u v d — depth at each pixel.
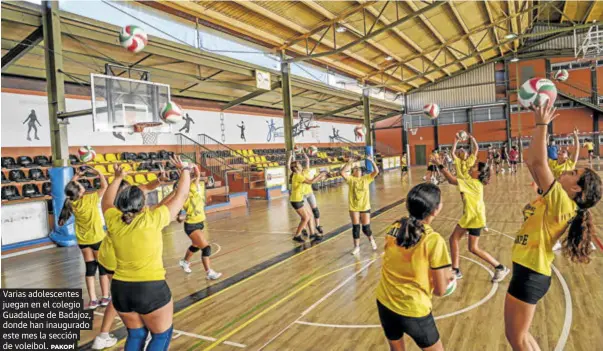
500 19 19.30
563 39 27.25
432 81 30.20
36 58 11.01
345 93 20.95
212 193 14.48
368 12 14.05
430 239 2.14
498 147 29.98
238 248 7.34
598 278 4.57
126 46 7.14
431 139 32.28
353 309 4.12
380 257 6.07
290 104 15.92
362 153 28.77
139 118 10.06
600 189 2.18
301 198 7.33
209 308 4.39
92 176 12.41
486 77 29.59
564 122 27.88
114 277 2.46
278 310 4.22
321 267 5.74
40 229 8.65
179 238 8.63
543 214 2.35
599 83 26.81
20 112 11.58
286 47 15.43
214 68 13.31
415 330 2.17
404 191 15.27
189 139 16.16
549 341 3.18
